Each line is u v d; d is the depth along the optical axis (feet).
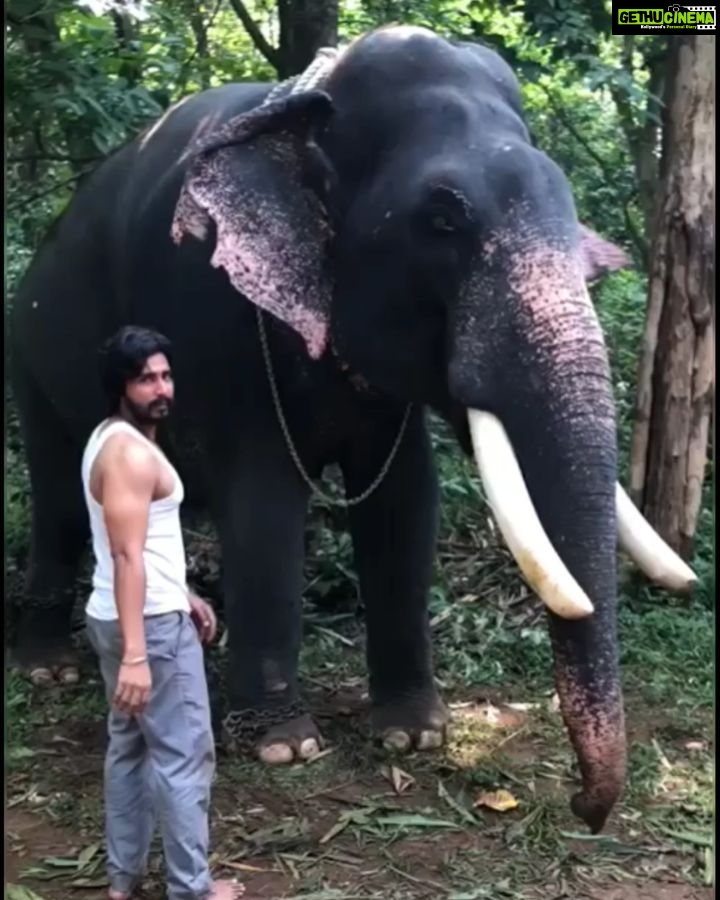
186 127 13.47
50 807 11.67
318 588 17.43
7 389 19.06
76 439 15.60
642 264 29.68
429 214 10.43
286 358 11.98
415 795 11.76
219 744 12.85
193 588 18.11
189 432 12.78
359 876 10.27
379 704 13.11
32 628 15.85
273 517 12.22
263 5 26.66
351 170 11.21
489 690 14.62
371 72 11.25
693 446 17.47
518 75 20.57
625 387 22.50
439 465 19.66
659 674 14.85
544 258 9.96
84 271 14.61
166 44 21.70
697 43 17.16
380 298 11.03
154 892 10.17
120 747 9.84
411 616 12.99
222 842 10.84
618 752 9.32
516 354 9.90
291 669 12.56
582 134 31.14
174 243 12.18
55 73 17.43
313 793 11.76
